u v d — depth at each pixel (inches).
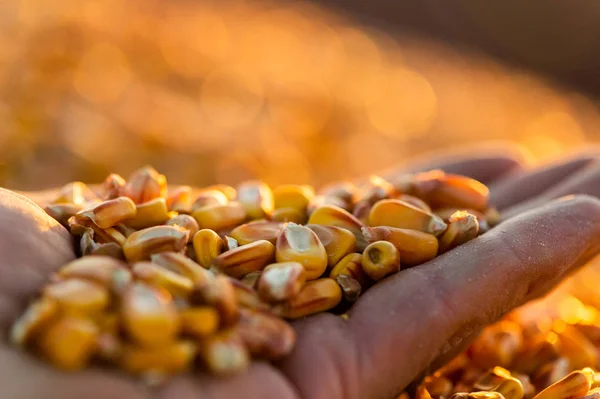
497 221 8.4
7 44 17.2
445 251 7.5
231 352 6.1
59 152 13.8
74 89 16.4
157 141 15.1
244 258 7.0
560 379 7.7
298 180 15.7
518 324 8.6
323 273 7.3
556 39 45.9
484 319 7.0
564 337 8.2
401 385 6.7
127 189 7.8
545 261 7.3
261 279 6.7
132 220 7.5
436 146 21.5
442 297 6.8
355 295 7.0
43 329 6.0
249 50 27.0
